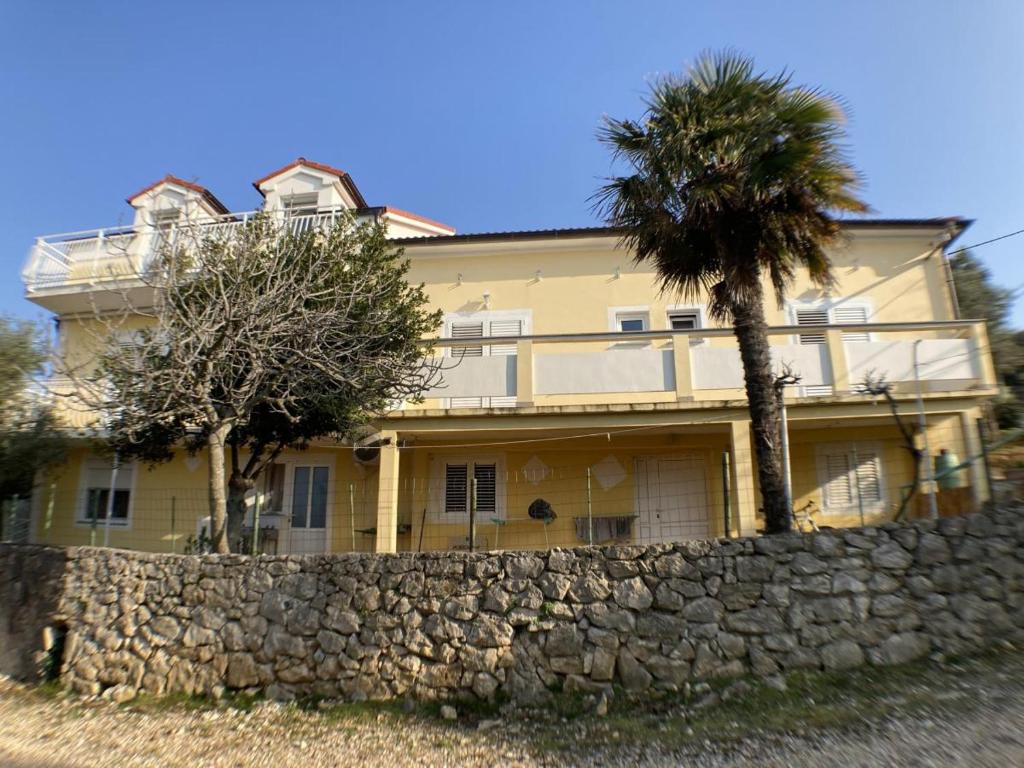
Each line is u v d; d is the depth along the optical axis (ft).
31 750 21.54
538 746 20.20
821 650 22.72
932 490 34.96
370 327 35.96
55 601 30.37
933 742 16.40
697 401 40.40
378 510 40.57
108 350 30.89
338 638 25.76
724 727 19.71
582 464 47.29
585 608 24.29
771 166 27.61
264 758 20.45
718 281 32.83
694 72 29.14
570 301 49.75
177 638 27.55
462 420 41.14
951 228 48.21
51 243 52.85
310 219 46.93
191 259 34.04
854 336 45.60
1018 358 49.16
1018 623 22.67
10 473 42.80
